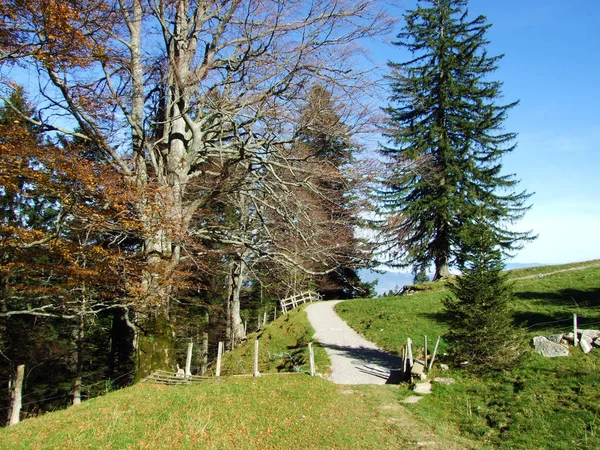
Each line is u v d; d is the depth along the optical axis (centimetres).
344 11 1509
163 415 990
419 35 3247
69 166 1234
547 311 1933
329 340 2155
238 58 1677
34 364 2286
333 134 1587
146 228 1359
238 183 1605
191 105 1552
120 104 1485
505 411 1090
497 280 1366
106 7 1081
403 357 1620
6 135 1131
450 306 1414
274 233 1989
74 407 1158
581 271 2675
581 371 1207
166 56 1680
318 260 1883
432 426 1051
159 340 1455
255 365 1523
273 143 1623
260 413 1071
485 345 1323
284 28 1516
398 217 2995
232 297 2980
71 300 1562
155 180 1589
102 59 1158
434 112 3195
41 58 985
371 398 1276
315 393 1289
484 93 3091
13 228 1196
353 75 1577
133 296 1420
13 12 920
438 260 3241
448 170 2992
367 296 4547
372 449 917
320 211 1867
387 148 3200
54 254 1348
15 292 1664
